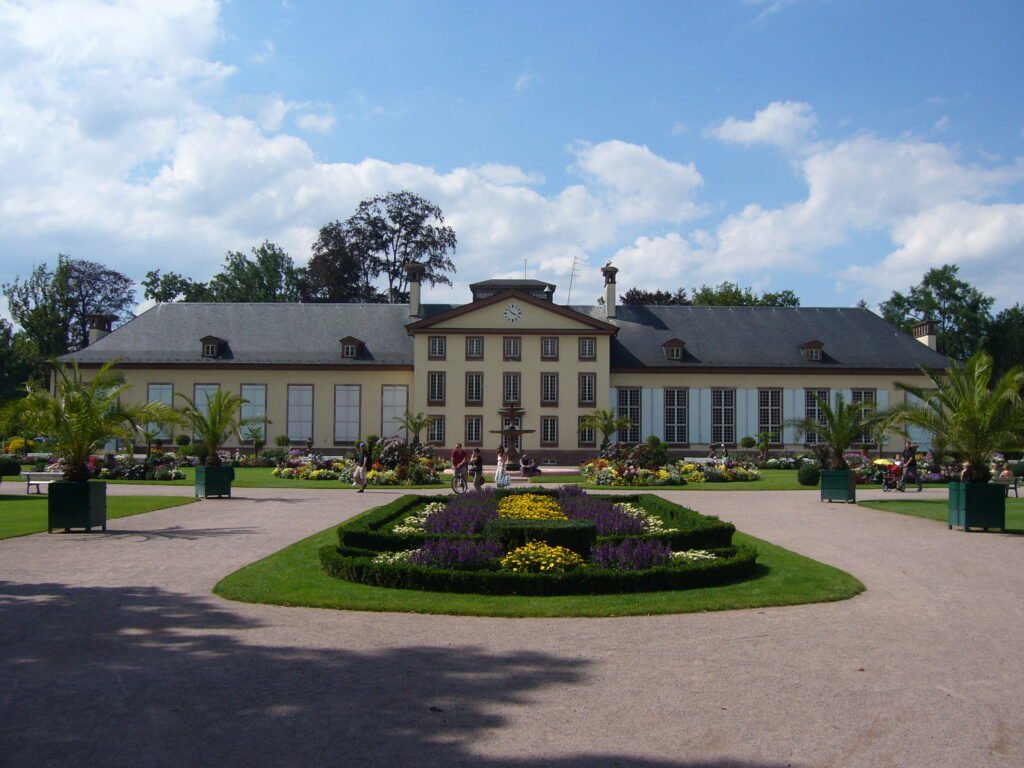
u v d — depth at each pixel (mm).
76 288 87125
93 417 20469
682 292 94562
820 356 60719
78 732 7020
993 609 11961
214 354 59562
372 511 20062
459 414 58125
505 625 10836
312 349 60625
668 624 10938
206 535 19594
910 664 9117
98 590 12945
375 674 8625
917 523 22844
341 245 81312
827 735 7051
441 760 6504
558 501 22781
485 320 58438
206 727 7137
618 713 7531
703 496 31906
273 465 53688
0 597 12406
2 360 84250
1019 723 7352
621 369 59625
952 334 84750
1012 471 42406
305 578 13734
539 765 6430
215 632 10344
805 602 12289
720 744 6848
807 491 34656
